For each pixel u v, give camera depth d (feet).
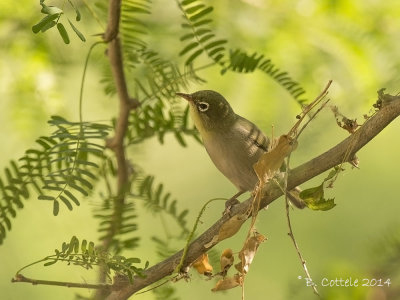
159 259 26.17
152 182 26.35
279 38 34.45
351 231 44.93
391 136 46.70
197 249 20.84
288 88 26.16
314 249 45.21
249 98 33.94
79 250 20.43
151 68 26.86
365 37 34.04
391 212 45.78
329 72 33.55
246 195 37.40
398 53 33.53
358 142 19.77
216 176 48.34
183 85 26.45
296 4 34.68
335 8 34.35
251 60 25.59
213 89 34.17
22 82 33.83
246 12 34.22
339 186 46.19
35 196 32.99
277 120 33.42
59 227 33.19
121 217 25.38
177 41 31.81
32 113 33.86
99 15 31.42
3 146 36.55
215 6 33.50
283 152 19.97
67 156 21.45
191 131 27.30
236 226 20.77
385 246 23.15
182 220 26.27
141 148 28.14
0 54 33.73
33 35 33.47
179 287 39.37
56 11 18.26
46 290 38.75
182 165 47.67
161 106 26.81
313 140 27.30
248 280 43.83
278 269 44.47
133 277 20.86
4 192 22.75
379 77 32.83
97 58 32.45
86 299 23.63
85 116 37.09
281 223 45.75
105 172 26.86
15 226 36.73
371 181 46.32
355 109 31.68
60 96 34.14
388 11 34.32
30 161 22.77
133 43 27.07
